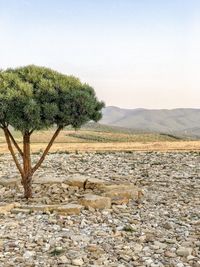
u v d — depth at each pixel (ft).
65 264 37.86
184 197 68.64
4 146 201.16
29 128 62.18
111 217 55.36
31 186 69.26
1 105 60.23
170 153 128.88
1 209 58.85
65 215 56.59
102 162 113.09
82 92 63.93
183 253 40.45
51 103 62.64
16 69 68.39
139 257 39.86
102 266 37.27
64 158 123.54
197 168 98.63
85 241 44.91
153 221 53.57
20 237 46.50
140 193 68.39
